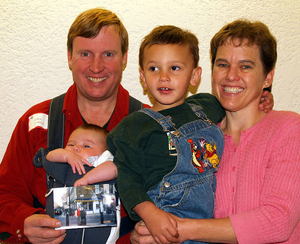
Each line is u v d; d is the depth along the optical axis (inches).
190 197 49.0
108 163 53.6
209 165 50.7
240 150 50.9
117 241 58.1
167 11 76.7
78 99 65.1
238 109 51.1
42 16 74.0
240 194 48.1
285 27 80.2
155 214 44.4
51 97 76.0
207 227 43.7
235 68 49.5
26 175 61.1
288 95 81.6
